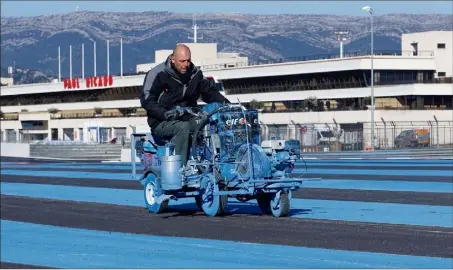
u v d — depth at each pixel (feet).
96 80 304.71
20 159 177.88
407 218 46.32
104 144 193.57
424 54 250.57
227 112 45.44
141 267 33.06
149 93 46.11
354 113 217.56
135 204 58.23
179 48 45.19
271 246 36.83
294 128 176.35
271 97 253.44
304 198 59.47
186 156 47.03
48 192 72.59
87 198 64.95
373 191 65.26
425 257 33.22
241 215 47.83
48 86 334.85
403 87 220.02
